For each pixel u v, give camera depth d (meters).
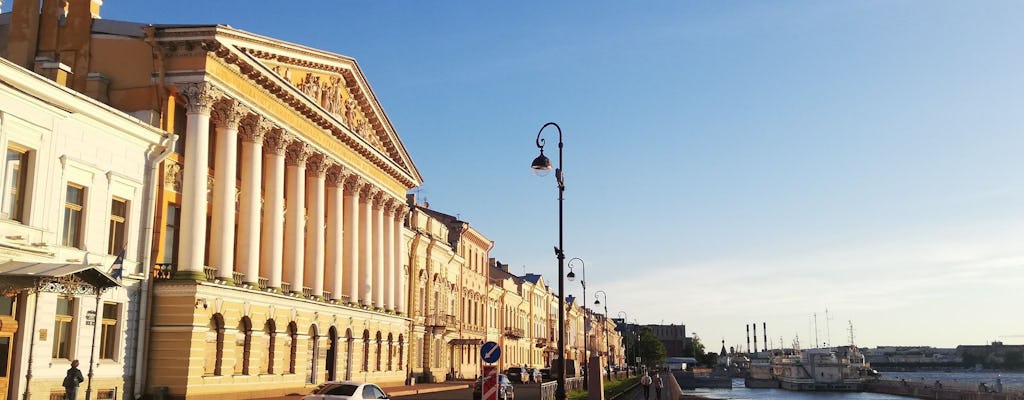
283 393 36.12
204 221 30.81
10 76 23.23
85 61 31.59
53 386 25.22
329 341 42.62
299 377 37.84
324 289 42.56
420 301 61.28
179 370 29.31
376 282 49.34
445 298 67.75
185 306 29.73
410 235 57.91
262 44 34.62
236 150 34.12
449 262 69.12
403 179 53.22
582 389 48.75
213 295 30.91
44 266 22.77
